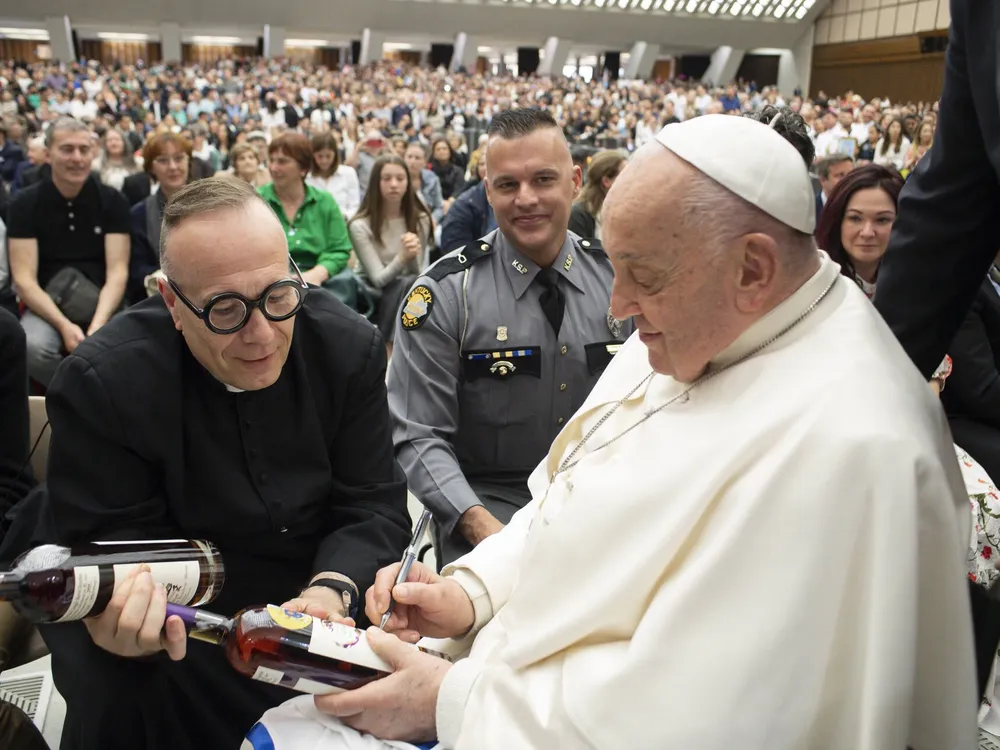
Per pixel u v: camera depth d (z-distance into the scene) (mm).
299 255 4566
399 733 1166
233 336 1273
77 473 1381
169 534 1470
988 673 1235
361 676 1161
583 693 1006
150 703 1408
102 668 1343
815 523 938
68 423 1371
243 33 35312
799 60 32969
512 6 33406
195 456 1443
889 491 920
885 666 892
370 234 4668
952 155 1450
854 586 937
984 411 2432
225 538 1506
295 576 1594
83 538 1382
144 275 4082
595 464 1262
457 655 1376
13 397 1954
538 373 2080
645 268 1037
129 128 15641
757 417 1027
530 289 2088
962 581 959
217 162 11539
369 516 1582
